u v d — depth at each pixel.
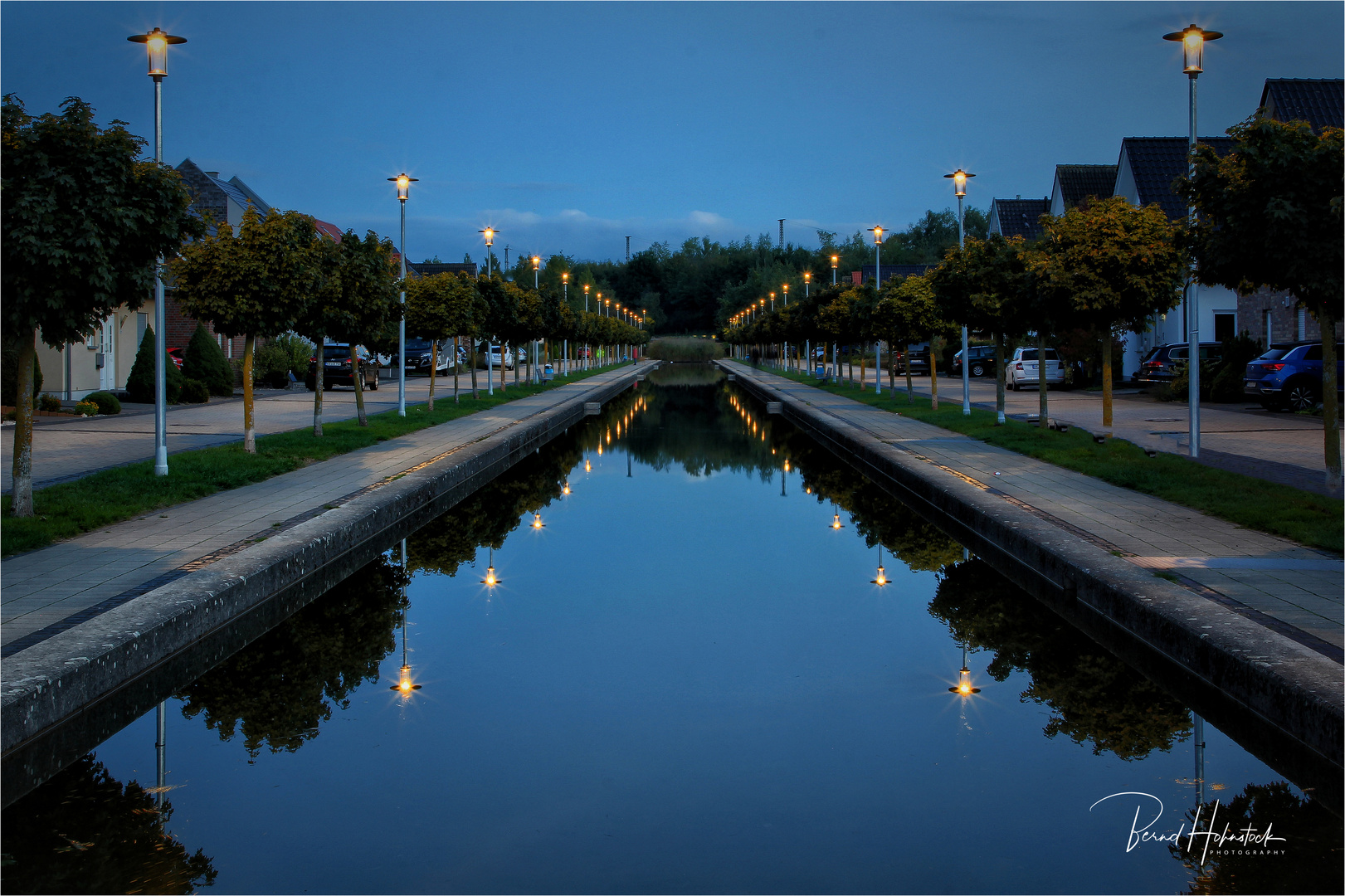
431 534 11.16
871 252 107.75
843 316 30.64
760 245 132.25
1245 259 9.20
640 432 23.83
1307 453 13.35
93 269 8.67
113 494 10.24
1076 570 7.55
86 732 5.34
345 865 4.02
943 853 4.11
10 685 4.92
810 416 23.94
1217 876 3.90
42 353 23.08
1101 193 39.62
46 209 8.34
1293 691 4.83
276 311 13.23
